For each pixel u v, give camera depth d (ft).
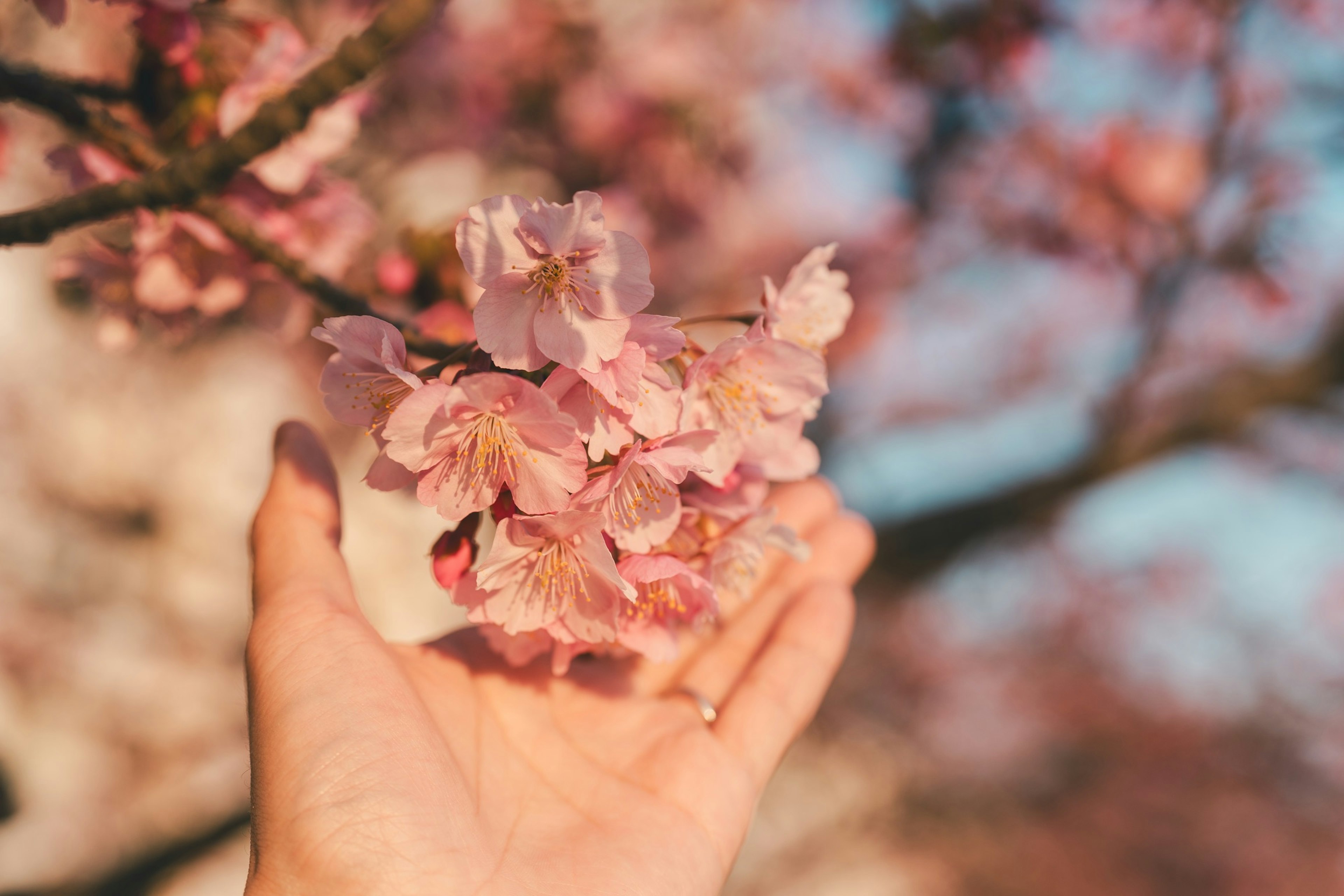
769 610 1.28
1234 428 2.21
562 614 0.91
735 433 0.92
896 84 2.34
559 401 0.84
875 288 3.07
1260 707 4.86
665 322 0.82
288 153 1.00
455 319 1.18
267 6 1.82
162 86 1.00
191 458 2.83
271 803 0.87
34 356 2.68
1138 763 4.80
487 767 0.99
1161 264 2.30
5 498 2.77
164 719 2.63
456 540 0.90
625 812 0.98
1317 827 4.64
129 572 2.83
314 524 1.01
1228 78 2.22
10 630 2.64
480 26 2.26
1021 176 2.52
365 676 0.90
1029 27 1.88
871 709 4.21
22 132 1.60
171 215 0.96
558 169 2.33
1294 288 2.30
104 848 2.45
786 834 3.72
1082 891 4.40
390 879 0.84
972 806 4.51
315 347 2.47
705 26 2.62
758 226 2.99
